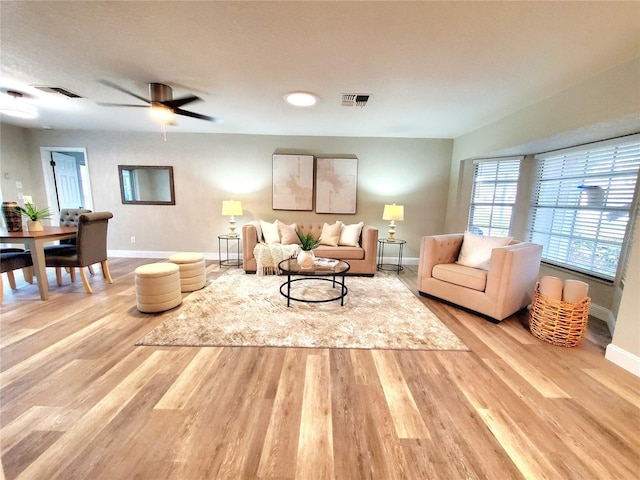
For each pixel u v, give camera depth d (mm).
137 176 4699
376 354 2025
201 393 1580
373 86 2521
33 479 1086
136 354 1955
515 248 2566
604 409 1518
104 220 3357
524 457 1224
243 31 1726
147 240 4871
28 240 2785
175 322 2451
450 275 2924
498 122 3410
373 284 3699
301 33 1737
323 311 2766
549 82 2336
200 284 3357
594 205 2887
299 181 4664
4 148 4203
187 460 1179
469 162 4270
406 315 2709
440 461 1198
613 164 2721
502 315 2531
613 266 2699
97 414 1411
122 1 1460
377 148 4656
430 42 1809
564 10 1470
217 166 4684
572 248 3127
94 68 2246
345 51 1938
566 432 1361
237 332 2295
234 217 4797
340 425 1377
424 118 3463
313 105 3062
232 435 1307
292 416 1426
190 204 4785
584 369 1879
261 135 4621
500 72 2191
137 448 1229
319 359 1945
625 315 1891
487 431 1360
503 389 1668
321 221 4820
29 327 2324
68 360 1872
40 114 3590
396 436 1320
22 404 1470
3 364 1815
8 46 1923
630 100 1945
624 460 1218
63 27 1699
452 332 2379
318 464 1174
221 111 3322
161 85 2535
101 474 1112
